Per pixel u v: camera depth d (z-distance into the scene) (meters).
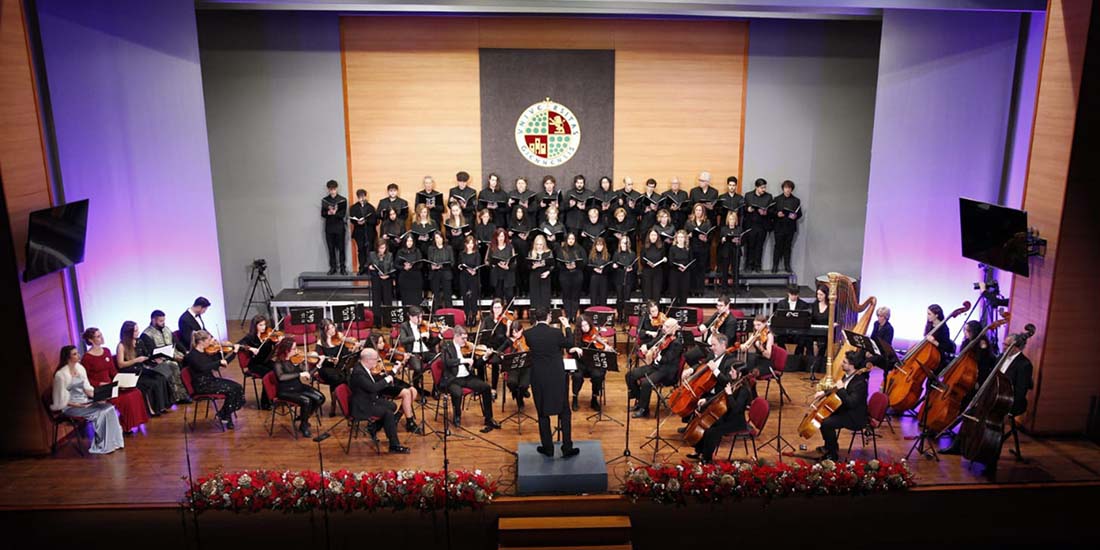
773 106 14.36
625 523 7.75
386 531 7.89
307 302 13.48
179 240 11.71
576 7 10.51
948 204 11.46
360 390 8.73
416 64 13.90
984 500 8.11
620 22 13.95
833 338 11.34
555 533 7.68
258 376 9.97
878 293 12.32
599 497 7.91
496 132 14.23
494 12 13.62
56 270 8.75
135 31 10.71
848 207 14.77
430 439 9.18
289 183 14.19
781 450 8.85
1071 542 8.31
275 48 13.68
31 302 8.53
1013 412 8.64
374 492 7.75
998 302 9.80
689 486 7.88
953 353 9.91
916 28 11.41
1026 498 8.14
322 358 9.68
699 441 8.53
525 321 13.72
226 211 14.22
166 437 9.26
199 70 12.02
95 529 7.75
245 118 13.90
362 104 13.99
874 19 13.66
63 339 9.11
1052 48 8.84
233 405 9.46
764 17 13.97
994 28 10.64
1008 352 8.51
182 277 11.81
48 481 8.23
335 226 13.91
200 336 9.44
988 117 10.88
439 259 13.19
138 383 9.77
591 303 13.66
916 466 8.52
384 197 14.39
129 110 10.66
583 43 14.01
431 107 14.07
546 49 13.99
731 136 14.46
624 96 14.23
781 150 14.54
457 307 13.75
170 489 8.05
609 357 8.78
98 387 9.12
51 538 7.74
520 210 13.70
